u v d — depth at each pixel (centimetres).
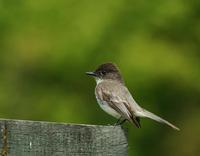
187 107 1878
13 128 747
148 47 1769
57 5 1753
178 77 1811
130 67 1741
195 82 1836
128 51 1753
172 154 1866
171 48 1816
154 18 1811
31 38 1764
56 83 1795
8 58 1783
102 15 1759
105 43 1755
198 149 1891
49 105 1778
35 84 1794
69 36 1747
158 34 1823
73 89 1791
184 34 1852
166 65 1775
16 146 746
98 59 1748
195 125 1895
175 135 1855
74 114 1769
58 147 759
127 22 1783
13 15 1766
